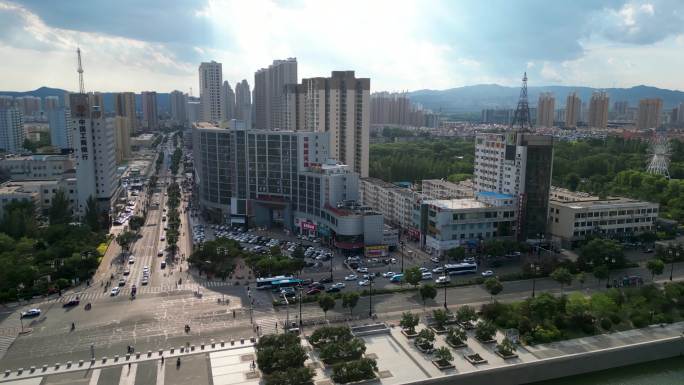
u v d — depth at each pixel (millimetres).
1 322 166375
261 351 136125
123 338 155875
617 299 177500
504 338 150375
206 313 174750
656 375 150125
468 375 135625
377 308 180375
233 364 140750
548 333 156750
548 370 144125
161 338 156000
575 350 150375
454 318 168375
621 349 152000
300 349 135875
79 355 145125
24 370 136500
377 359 143500
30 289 188500
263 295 192000
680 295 185000
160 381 132000
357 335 157500
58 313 173875
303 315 173625
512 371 140250
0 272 189250
